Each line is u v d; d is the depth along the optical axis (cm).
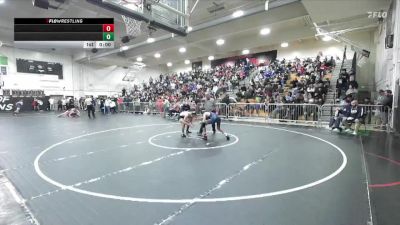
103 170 445
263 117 1272
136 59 2564
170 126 1109
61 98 2400
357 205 303
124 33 1812
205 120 790
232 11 1392
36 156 551
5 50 2055
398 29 877
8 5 1339
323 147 645
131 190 350
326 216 274
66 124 1187
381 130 923
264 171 439
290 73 1772
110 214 279
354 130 907
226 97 1458
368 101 1219
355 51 1706
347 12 1066
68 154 570
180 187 361
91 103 1605
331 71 1642
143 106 1973
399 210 291
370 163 496
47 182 383
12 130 971
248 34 1878
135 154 568
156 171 439
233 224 257
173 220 265
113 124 1189
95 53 2239
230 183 378
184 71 3000
